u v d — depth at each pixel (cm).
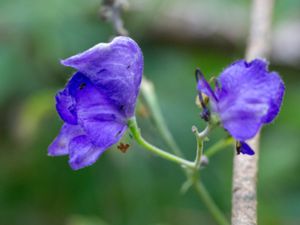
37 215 49
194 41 52
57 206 49
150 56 50
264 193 49
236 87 31
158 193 47
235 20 52
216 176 48
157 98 49
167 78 50
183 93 49
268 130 50
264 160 50
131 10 50
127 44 32
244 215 34
